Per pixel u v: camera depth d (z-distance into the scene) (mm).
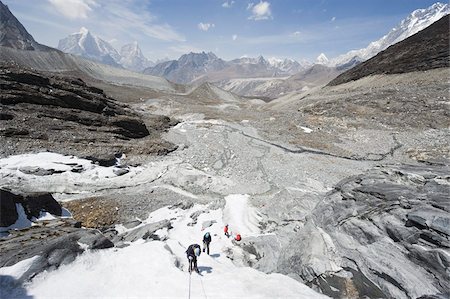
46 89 50062
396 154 47156
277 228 22984
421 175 16062
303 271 14250
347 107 73062
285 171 41688
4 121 39562
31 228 17875
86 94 56719
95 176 35500
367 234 13945
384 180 17297
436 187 14406
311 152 49938
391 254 12234
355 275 12625
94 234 15133
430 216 11984
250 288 12070
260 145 53688
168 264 13664
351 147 51875
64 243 13422
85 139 44219
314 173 40688
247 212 27438
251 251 20516
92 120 50688
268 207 27125
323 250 14602
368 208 15305
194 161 45688
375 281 11781
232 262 19656
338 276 13008
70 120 48625
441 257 10664
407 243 12234
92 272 12547
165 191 34562
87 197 31016
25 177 31281
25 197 20203
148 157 45094
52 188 31188
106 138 47812
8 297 10219
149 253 14617
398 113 64375
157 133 60281
